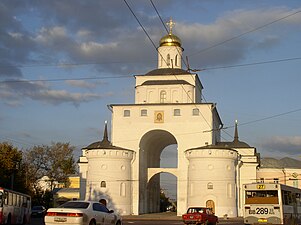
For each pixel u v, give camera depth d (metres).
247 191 29.91
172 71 68.31
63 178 76.00
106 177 59.97
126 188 60.78
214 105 63.09
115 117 65.00
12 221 33.16
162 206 104.12
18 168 60.62
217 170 57.97
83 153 68.88
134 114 64.62
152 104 64.31
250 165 66.75
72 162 76.50
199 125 62.75
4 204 31.16
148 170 66.19
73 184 97.56
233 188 58.69
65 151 76.06
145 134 63.97
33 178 72.38
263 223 29.06
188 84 66.25
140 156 63.91
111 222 22.91
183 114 63.44
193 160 59.22
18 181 60.19
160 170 65.62
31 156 74.06
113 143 64.12
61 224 20.16
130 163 62.38
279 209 28.91
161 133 65.62
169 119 63.66
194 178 58.56
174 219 52.00
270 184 29.47
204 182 57.81
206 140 62.19
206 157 58.19
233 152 59.50
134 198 61.94
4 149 57.62
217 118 70.38
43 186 90.69
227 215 57.09
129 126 64.38
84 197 67.62
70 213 20.22
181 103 63.75
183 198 61.12
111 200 59.47
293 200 31.27
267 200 29.31
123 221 45.56
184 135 62.88
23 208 36.34
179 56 70.81
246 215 29.64
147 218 53.84
